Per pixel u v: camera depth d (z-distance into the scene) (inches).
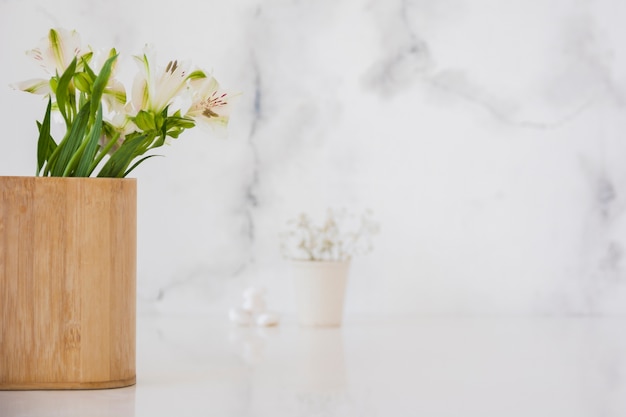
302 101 74.7
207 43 74.5
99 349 47.9
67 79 47.4
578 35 75.0
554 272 75.0
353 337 64.9
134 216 48.9
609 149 75.0
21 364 47.4
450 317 74.2
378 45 74.7
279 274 74.9
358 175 74.8
